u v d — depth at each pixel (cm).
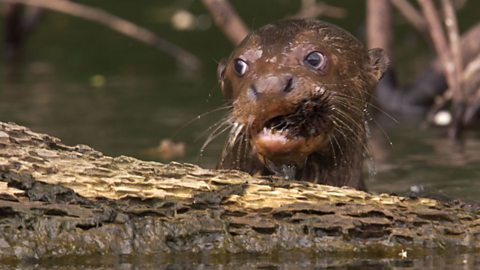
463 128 1647
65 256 905
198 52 2183
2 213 912
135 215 929
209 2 1770
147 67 2112
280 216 946
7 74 2023
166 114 1714
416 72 2005
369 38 1830
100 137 1555
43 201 929
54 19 2502
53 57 2189
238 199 957
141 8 2511
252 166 1095
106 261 900
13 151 966
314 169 1101
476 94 1703
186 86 1934
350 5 2427
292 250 930
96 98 1831
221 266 891
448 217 970
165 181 962
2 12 2486
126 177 959
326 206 959
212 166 1390
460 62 1681
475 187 1286
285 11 2391
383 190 1287
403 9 1862
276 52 1056
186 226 929
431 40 1850
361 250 934
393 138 1611
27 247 902
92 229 916
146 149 1490
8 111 1705
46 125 1619
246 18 2347
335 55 1087
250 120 973
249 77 1041
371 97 1194
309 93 974
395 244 941
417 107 1805
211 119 1677
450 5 1686
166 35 2314
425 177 1352
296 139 980
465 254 934
